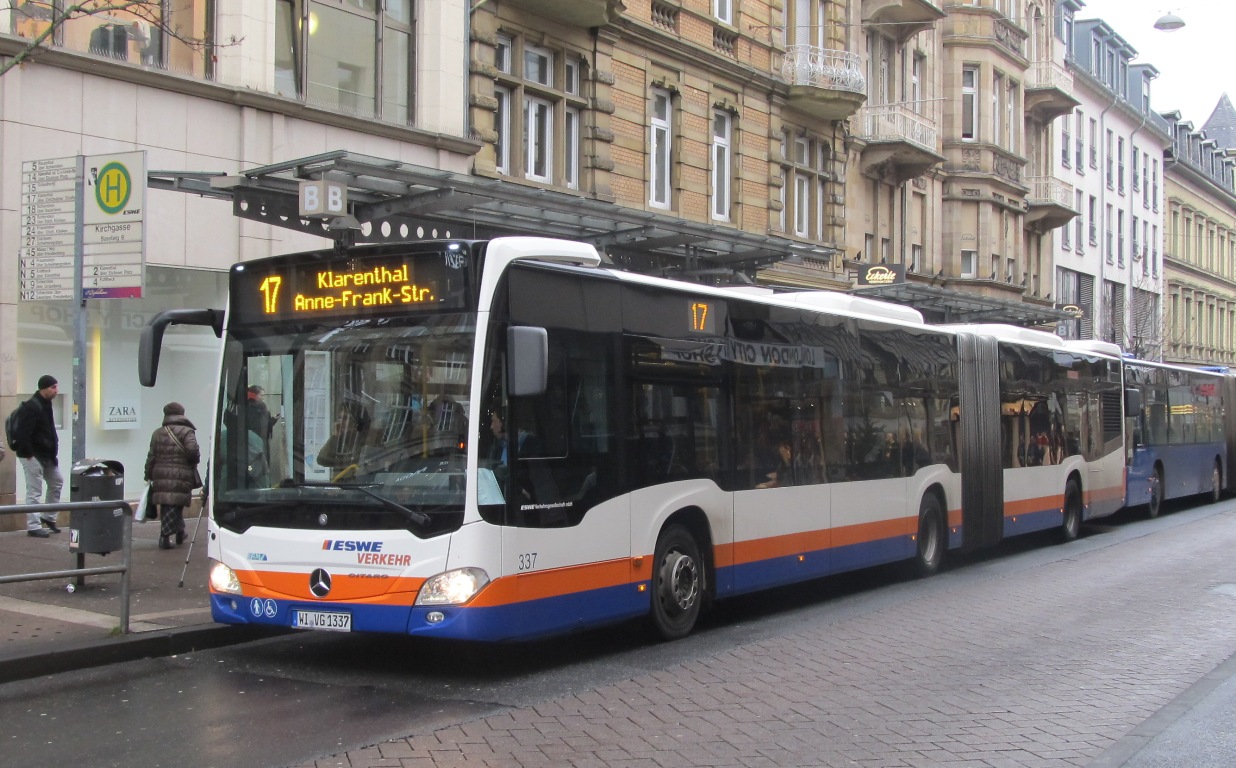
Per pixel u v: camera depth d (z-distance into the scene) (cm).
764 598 1234
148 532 1450
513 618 773
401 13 1855
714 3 2533
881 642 966
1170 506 2661
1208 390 2752
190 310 868
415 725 681
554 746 639
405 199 1188
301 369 823
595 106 2158
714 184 2542
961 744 655
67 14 1018
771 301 1102
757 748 641
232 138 1603
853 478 1215
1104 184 5178
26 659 790
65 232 1034
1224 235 7162
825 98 2741
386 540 770
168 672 821
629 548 888
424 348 788
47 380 1334
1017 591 1274
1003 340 1628
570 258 853
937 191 3669
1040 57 4394
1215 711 737
